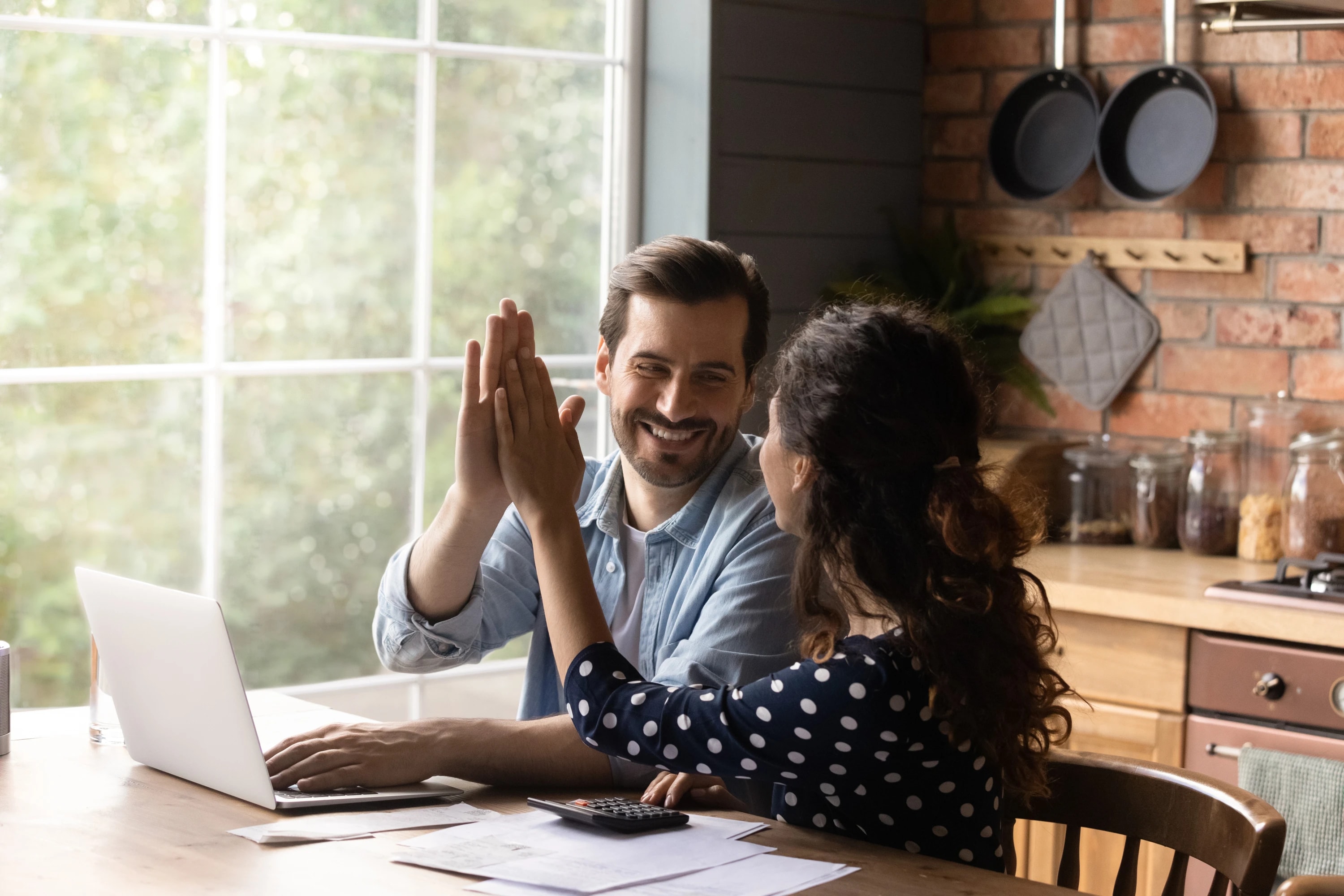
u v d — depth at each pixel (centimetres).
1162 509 310
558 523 163
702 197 313
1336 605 244
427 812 152
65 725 189
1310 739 242
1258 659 248
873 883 132
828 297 335
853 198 341
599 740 149
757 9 318
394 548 305
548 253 317
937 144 353
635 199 324
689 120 314
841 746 139
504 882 128
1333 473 282
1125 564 292
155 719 161
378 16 294
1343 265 297
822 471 143
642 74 323
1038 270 338
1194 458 303
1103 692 268
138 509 279
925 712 139
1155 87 320
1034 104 337
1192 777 152
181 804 152
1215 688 254
